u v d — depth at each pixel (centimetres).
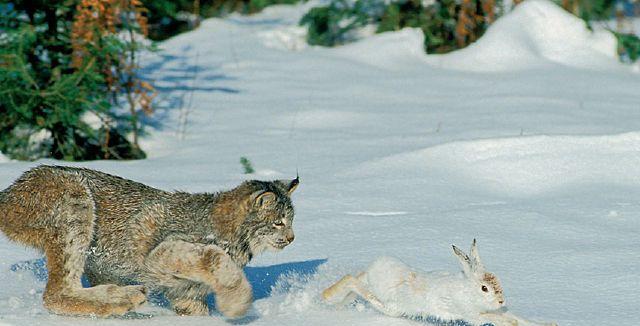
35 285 844
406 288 722
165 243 772
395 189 1212
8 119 1581
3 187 1223
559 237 991
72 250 787
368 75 2169
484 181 1271
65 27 1678
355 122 1727
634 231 1013
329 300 771
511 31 2306
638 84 2067
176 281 776
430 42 2444
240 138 1623
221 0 3042
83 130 1571
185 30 2786
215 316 786
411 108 1825
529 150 1355
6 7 1617
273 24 2784
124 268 810
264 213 788
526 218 1061
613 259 899
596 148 1359
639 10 2800
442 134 1552
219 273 750
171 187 1227
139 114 1783
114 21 1620
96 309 752
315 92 2002
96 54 1566
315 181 1265
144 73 2156
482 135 1527
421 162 1333
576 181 1260
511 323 679
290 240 808
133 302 760
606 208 1112
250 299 754
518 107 1789
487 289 679
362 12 2545
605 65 2264
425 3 2458
